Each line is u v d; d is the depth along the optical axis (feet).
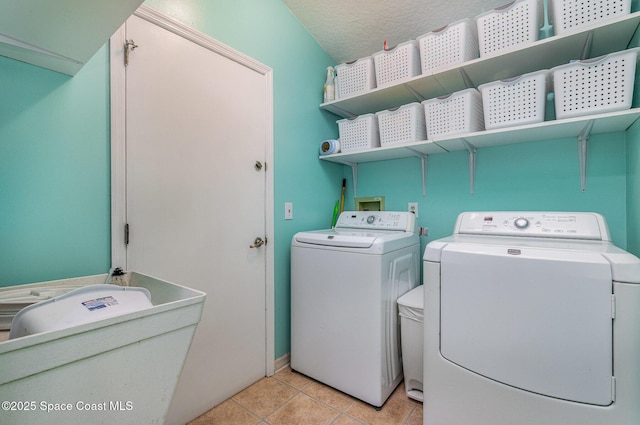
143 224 4.41
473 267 3.86
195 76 5.03
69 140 3.75
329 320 5.78
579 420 3.24
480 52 5.08
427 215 7.09
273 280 6.41
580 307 3.22
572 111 4.38
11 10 2.41
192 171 4.99
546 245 3.98
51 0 2.30
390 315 5.44
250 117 5.93
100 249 4.01
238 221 5.73
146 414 2.43
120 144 4.17
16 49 3.10
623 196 4.94
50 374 1.90
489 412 3.75
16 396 1.77
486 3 5.70
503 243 4.25
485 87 5.09
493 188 6.22
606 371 3.12
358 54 7.77
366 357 5.29
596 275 3.15
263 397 5.58
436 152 6.75
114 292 2.70
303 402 5.44
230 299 5.58
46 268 3.58
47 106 3.58
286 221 6.74
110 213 4.09
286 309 6.79
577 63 4.29
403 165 7.46
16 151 3.37
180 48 4.83
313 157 7.45
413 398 5.42
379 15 6.50
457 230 5.40
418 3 6.01
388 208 7.71
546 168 5.64
